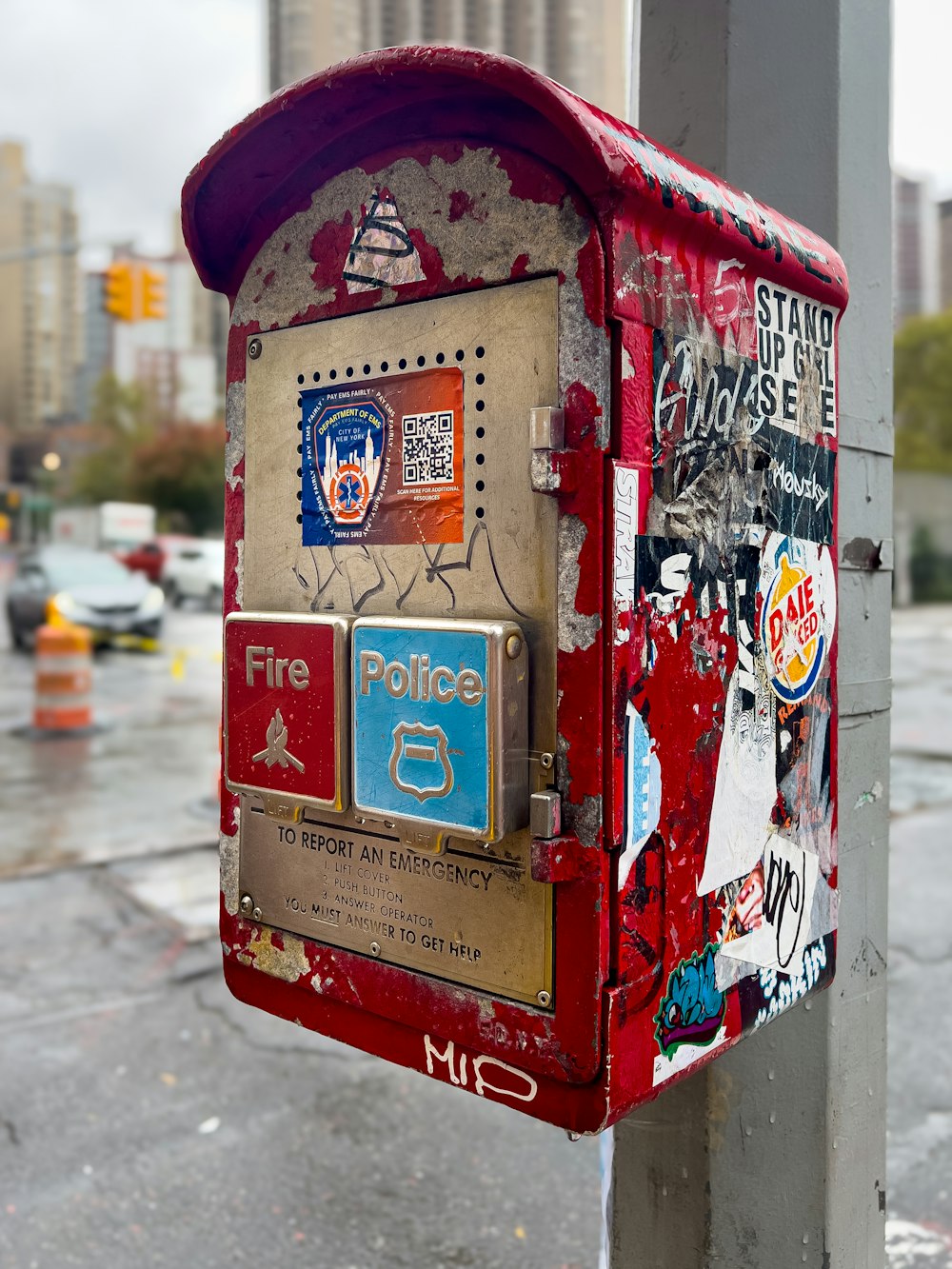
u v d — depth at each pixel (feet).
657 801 3.83
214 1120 10.09
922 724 31.50
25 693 35.17
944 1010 12.33
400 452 4.20
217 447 153.17
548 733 3.76
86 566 47.91
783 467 4.43
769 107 5.15
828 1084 5.21
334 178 4.40
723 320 4.04
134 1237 8.45
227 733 4.77
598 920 3.65
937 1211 8.80
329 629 4.30
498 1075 3.96
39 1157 9.45
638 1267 5.42
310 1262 8.21
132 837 18.89
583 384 3.62
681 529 3.88
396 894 4.23
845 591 5.25
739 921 4.27
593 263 3.59
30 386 373.40
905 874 17.21
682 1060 4.00
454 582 4.03
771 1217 5.23
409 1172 9.39
